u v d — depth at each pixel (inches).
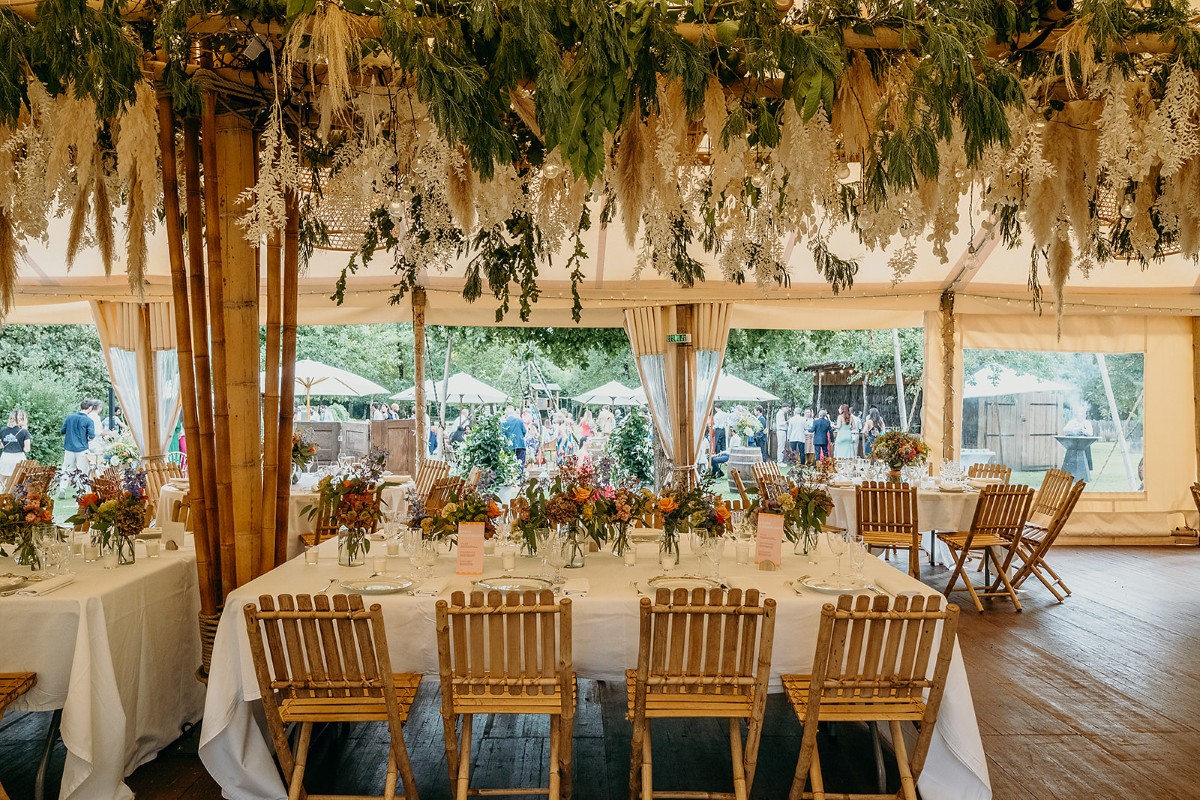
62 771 139.0
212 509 144.7
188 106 131.8
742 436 580.1
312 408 609.9
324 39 95.3
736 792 114.0
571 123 90.8
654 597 128.2
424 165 114.3
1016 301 341.7
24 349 572.4
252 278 144.3
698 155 139.9
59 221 285.9
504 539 162.4
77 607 125.4
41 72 97.6
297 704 114.9
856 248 310.8
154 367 349.4
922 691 121.3
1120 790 133.3
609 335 533.3
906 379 600.4
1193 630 227.1
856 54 106.3
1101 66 105.1
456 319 339.9
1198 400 366.6
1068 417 365.7
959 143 109.8
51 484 370.0
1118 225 134.0
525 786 132.5
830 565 152.6
